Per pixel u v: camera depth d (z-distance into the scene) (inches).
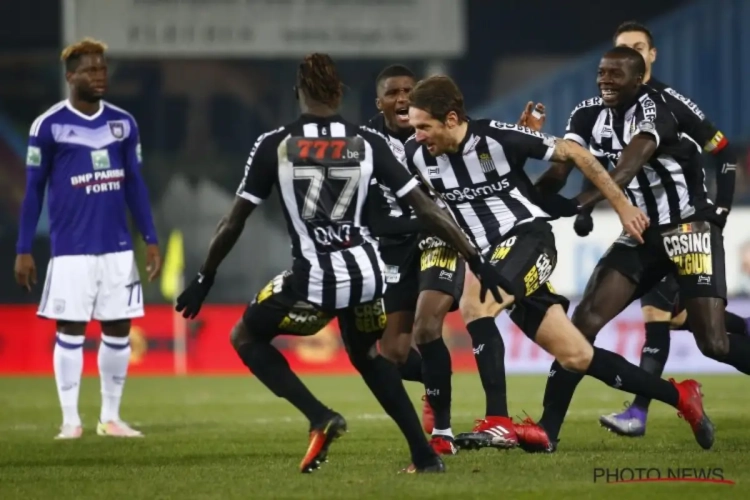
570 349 866.8
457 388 1769.2
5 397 1732.3
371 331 757.3
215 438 1119.6
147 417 1392.7
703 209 971.9
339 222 737.0
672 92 994.1
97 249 1170.0
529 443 881.5
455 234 735.7
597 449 944.9
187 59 3031.5
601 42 3531.0
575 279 2206.0
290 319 752.3
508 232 873.5
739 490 722.8
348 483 757.9
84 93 1159.6
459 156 860.6
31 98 3154.5
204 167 2915.8
